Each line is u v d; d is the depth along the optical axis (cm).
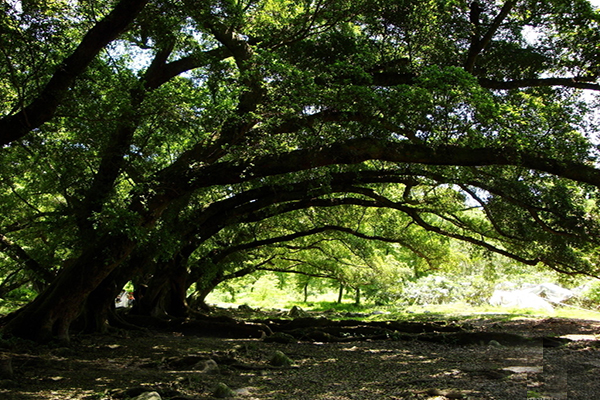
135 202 1222
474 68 1576
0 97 1045
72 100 1051
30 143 1201
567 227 1307
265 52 1179
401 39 1535
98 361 1034
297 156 1159
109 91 1120
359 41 1595
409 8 1433
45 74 977
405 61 1539
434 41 1482
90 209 1298
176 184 1223
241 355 1200
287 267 2772
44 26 912
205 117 1217
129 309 1905
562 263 1598
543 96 1527
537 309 2744
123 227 1109
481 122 1075
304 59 1565
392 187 2020
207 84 1369
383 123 1128
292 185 1424
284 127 1235
